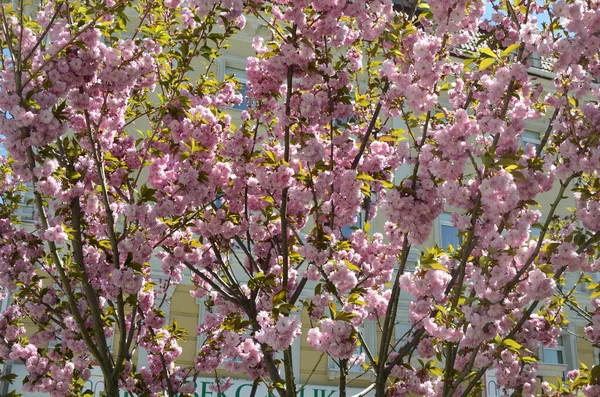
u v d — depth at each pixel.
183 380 8.35
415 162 5.56
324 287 5.80
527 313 5.13
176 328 8.54
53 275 7.04
